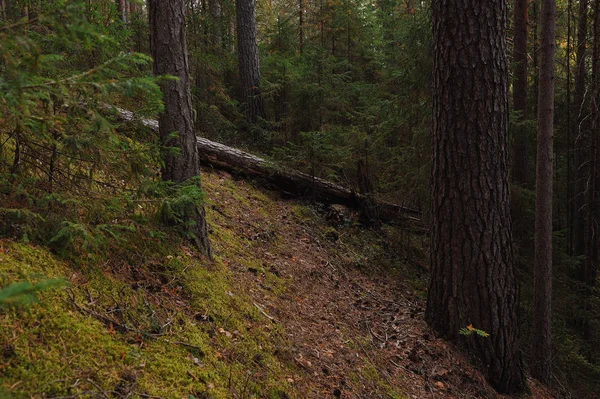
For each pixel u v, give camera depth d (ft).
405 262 26.71
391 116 29.53
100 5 12.98
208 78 36.19
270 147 36.81
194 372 9.51
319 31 51.44
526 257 29.17
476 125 17.22
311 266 20.72
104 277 10.32
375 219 29.04
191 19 38.81
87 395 7.25
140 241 12.58
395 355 16.25
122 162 11.55
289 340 13.53
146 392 8.15
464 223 17.51
